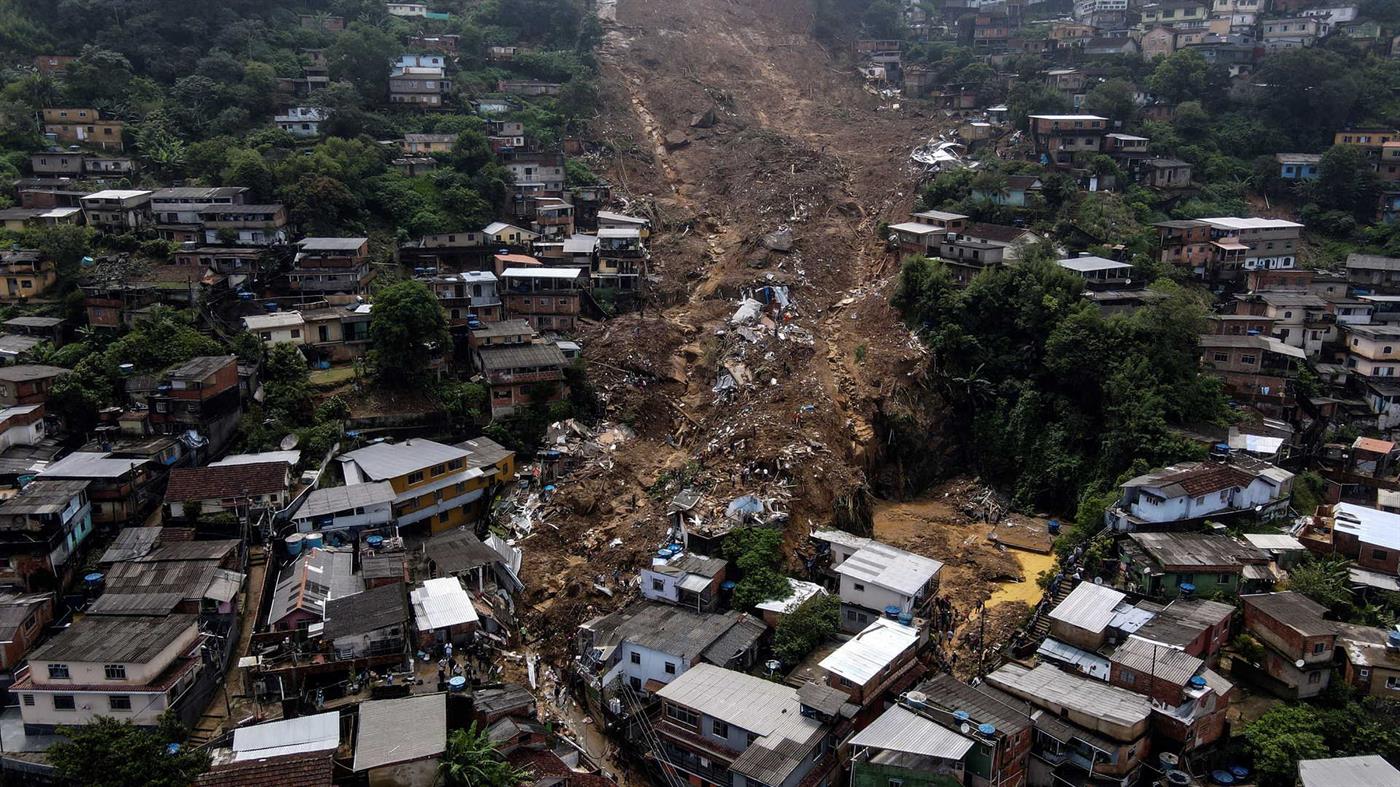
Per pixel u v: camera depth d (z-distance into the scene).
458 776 37.25
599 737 46.59
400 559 51.66
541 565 56.88
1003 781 39.19
